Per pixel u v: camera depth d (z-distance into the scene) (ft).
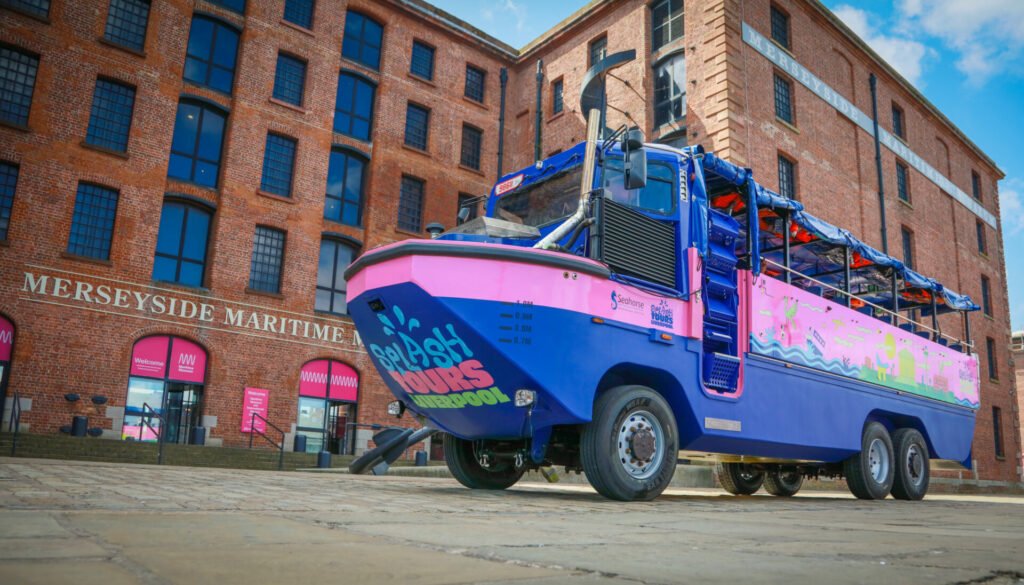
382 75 78.89
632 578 5.86
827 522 14.06
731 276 25.20
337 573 5.62
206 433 60.85
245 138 67.62
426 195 79.71
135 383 58.95
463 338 18.60
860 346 31.17
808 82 75.92
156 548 6.64
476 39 87.15
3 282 54.24
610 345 20.10
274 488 17.83
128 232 60.03
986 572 6.79
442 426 22.59
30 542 6.66
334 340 69.67
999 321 106.63
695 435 22.62
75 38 60.34
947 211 98.73
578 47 83.35
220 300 63.57
